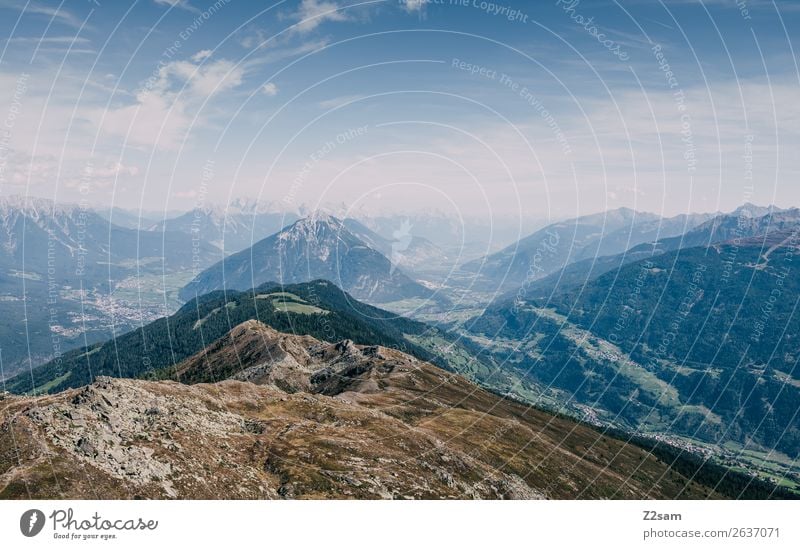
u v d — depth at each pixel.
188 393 111.62
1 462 66.38
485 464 125.19
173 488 71.12
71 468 66.81
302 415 125.38
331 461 96.94
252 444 98.25
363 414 133.12
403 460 108.38
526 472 131.25
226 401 120.56
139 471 71.19
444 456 118.62
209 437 92.06
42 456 67.50
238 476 82.00
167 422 89.06
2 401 88.62
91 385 90.94
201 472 77.81
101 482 66.56
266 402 129.00
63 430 73.75
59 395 91.81
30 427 71.81
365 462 100.75
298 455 96.94
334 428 118.38
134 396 93.12
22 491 61.75
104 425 79.50
